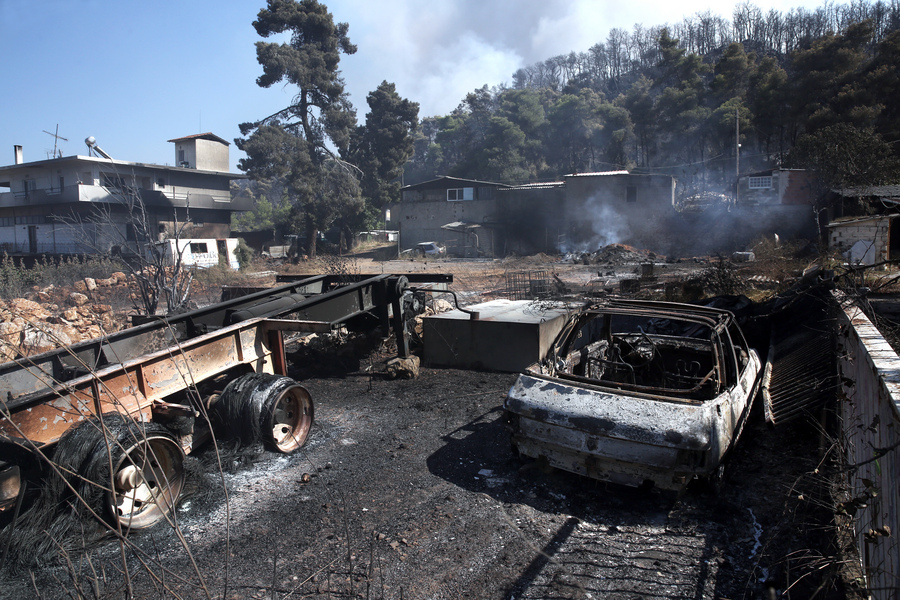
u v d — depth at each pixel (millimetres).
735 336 5766
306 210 44969
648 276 18719
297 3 44000
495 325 8531
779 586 3174
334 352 8914
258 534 3984
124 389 4688
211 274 26797
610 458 4230
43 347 8625
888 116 40469
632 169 59562
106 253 13938
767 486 4484
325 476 4965
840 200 26062
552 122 71750
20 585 3436
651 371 5941
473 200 49844
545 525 4043
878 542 2445
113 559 3711
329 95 44344
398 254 48375
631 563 3533
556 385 4781
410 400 7215
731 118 52156
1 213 39844
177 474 4395
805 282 9562
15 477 4355
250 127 43406
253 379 5473
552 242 45969
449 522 4082
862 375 3449
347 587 3301
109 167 35969
